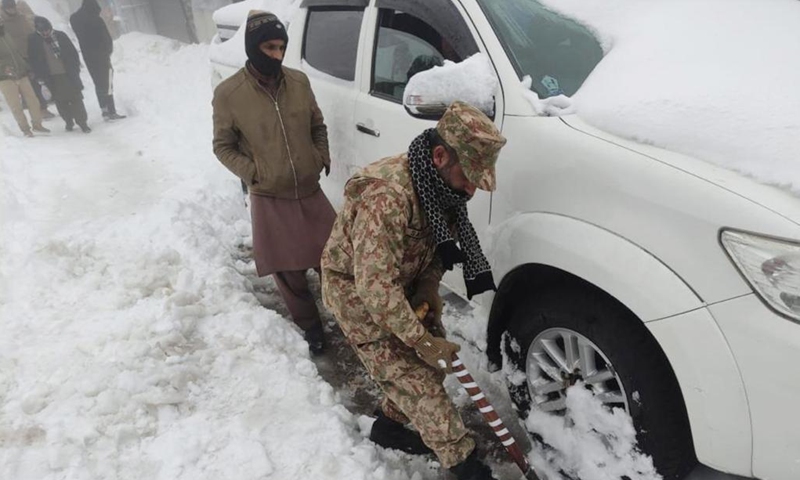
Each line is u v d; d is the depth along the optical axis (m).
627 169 1.75
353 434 2.44
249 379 2.68
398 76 2.76
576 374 2.05
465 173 1.59
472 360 2.85
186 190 5.15
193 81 9.80
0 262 3.79
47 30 7.44
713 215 1.56
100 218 4.65
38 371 2.71
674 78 1.93
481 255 1.95
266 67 2.55
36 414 2.45
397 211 1.67
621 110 1.86
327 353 3.09
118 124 8.26
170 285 3.41
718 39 2.14
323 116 3.14
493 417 1.98
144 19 17.66
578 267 1.86
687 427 1.80
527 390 2.27
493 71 2.20
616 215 1.78
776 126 1.63
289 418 2.45
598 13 2.41
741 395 1.54
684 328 1.61
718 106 1.74
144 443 2.34
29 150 6.91
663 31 2.22
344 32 3.24
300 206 2.86
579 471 2.06
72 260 3.68
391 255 1.68
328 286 2.01
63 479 2.15
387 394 2.07
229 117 2.65
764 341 1.48
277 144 2.69
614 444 1.94
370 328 1.96
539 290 2.15
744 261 1.50
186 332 2.96
